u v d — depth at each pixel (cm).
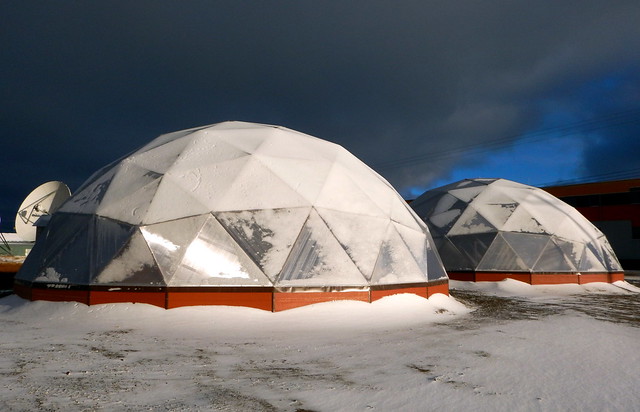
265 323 1084
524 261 2361
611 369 671
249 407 478
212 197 1322
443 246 2569
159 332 963
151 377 593
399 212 1647
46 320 1102
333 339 908
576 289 2336
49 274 1281
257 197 1347
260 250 1249
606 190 4503
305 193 1403
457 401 505
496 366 675
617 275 2691
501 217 2522
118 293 1185
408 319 1206
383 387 559
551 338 924
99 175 1599
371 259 1370
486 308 1545
